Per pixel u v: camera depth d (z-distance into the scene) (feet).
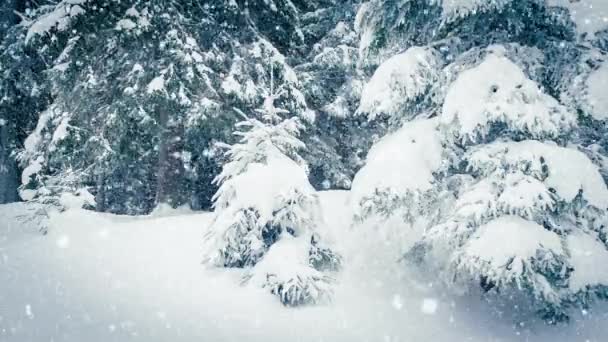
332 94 53.93
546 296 19.99
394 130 27.94
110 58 41.81
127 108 40.65
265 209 22.39
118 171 55.26
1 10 47.70
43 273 24.14
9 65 43.32
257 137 24.71
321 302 22.18
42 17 39.06
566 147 23.00
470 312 23.36
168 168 44.75
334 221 30.73
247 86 40.68
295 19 48.03
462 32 25.88
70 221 34.58
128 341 16.19
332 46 51.08
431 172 23.41
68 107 42.73
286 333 18.81
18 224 37.17
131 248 28.86
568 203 21.12
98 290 21.79
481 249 20.15
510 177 21.16
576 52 22.88
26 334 15.83
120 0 39.11
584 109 21.81
